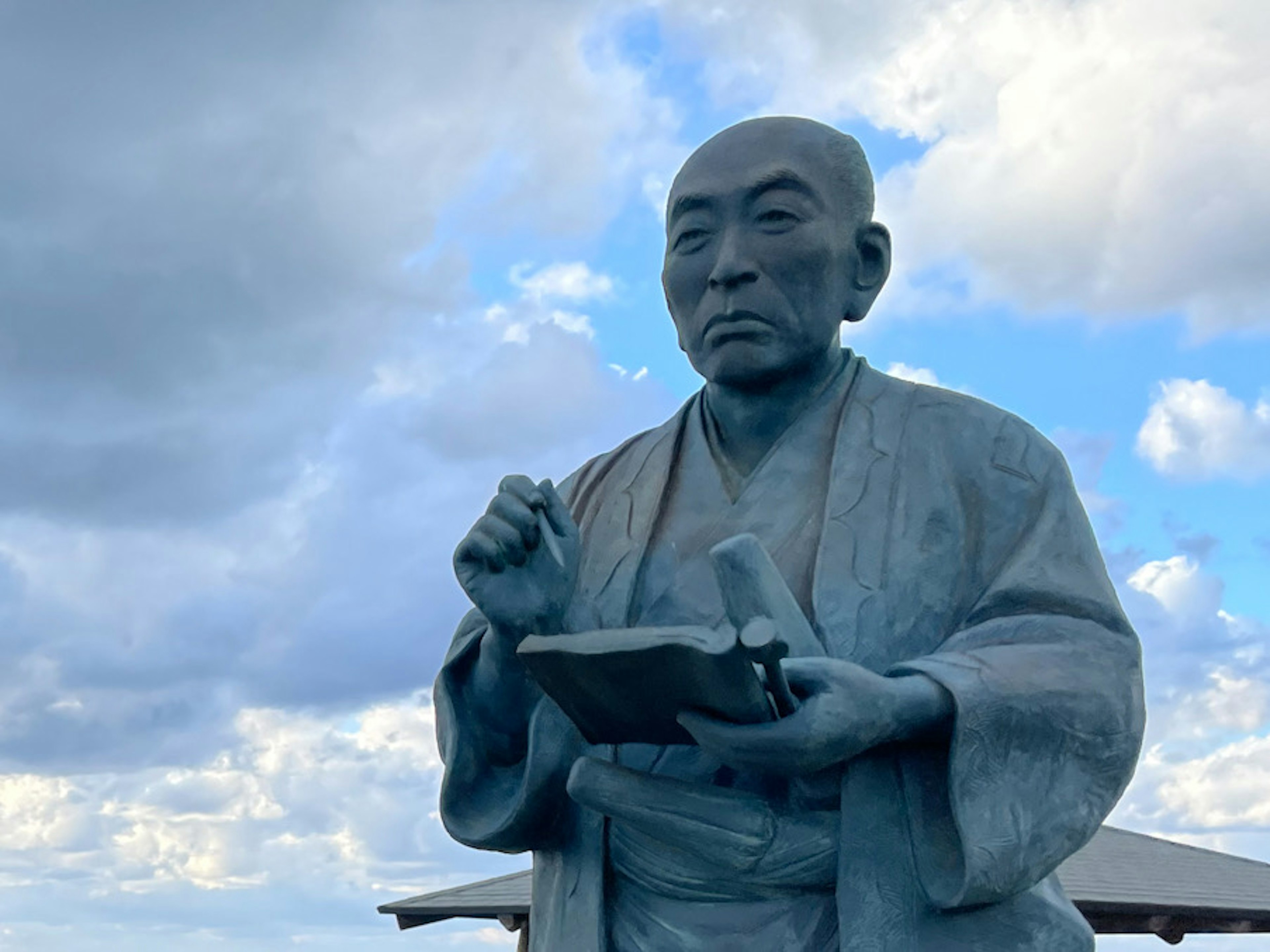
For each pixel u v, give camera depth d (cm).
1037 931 385
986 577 420
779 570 423
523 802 423
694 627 352
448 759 435
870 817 385
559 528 410
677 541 447
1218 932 1012
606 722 391
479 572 409
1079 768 384
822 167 450
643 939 407
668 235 463
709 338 446
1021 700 378
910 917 378
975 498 429
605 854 421
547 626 406
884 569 416
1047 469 432
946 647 400
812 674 367
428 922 1186
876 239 461
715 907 401
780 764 364
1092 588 411
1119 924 1034
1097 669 393
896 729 371
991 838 369
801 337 442
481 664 436
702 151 459
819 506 435
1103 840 1215
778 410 455
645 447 483
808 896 394
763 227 443
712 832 393
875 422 448
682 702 371
